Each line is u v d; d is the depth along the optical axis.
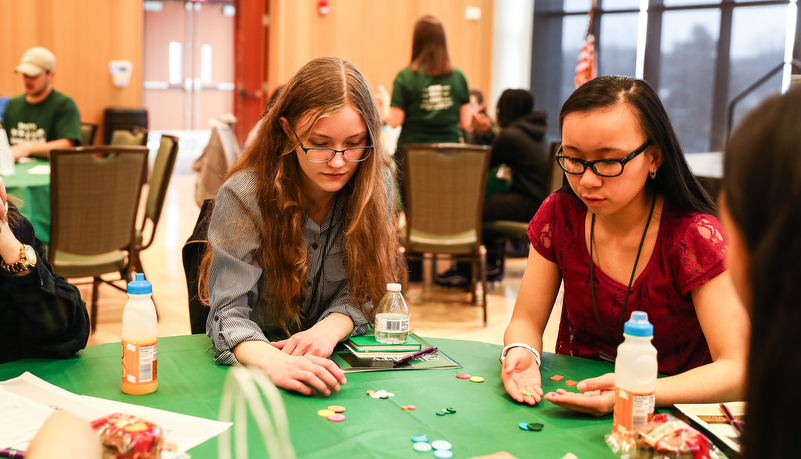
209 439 1.02
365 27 8.35
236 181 1.48
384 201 1.57
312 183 1.50
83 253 3.28
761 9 7.26
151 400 1.16
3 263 1.30
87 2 7.28
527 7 9.09
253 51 8.11
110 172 3.26
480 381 1.31
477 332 3.73
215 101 12.41
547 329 2.18
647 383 1.01
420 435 1.05
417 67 4.70
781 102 0.59
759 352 0.58
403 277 1.74
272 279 1.50
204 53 12.15
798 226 0.56
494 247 4.84
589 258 1.49
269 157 1.47
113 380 1.25
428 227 4.02
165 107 11.96
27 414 1.08
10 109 4.76
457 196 3.95
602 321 1.50
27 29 7.02
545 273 1.56
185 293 4.24
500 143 4.63
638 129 1.25
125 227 3.41
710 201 1.41
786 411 0.56
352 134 1.37
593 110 1.25
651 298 1.43
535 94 9.11
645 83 1.30
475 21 9.05
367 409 1.16
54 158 3.08
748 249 0.59
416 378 1.32
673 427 0.96
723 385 1.20
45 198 3.37
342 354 1.44
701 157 4.49
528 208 4.64
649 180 1.41
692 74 7.77
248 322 1.40
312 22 8.03
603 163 1.26
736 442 1.01
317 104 1.35
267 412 1.12
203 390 1.21
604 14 8.39
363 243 1.54
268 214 1.46
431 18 4.68
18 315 1.39
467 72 9.13
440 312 4.12
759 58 7.31
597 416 1.15
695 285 1.35
